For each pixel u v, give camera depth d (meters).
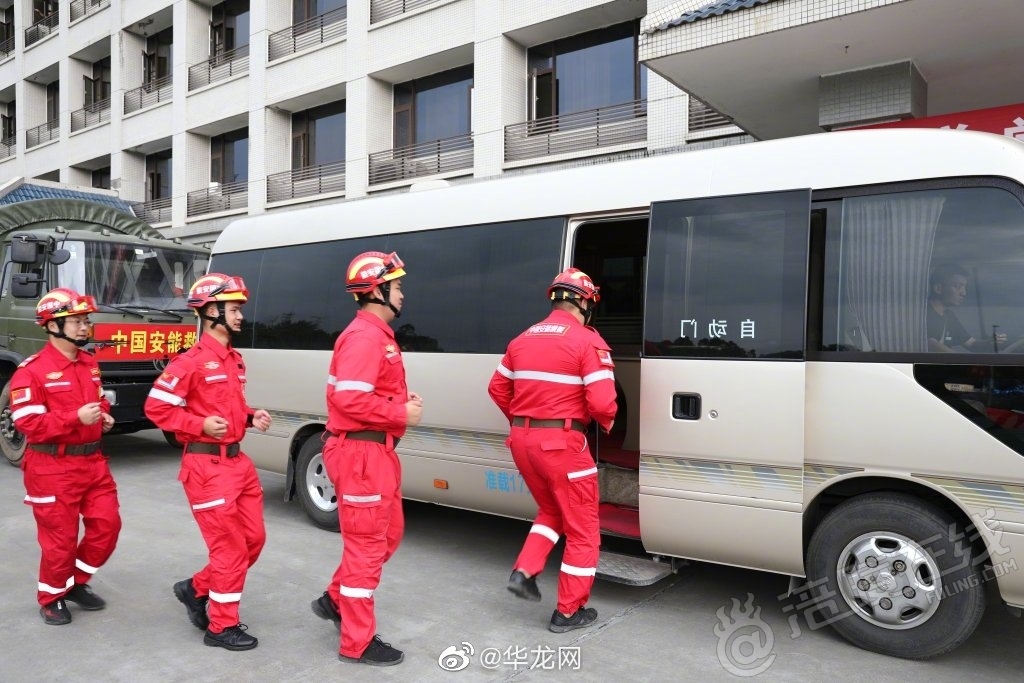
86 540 4.41
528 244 5.09
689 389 4.22
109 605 4.58
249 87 18.64
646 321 4.42
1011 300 3.55
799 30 6.33
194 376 3.82
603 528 4.69
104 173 25.16
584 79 13.73
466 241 5.39
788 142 4.21
